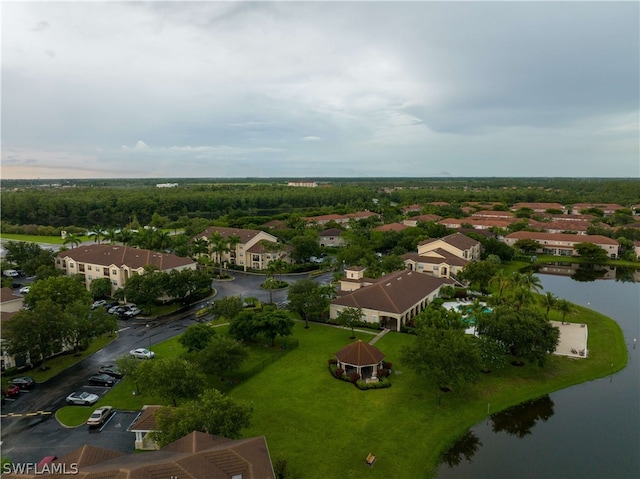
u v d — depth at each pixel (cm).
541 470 4162
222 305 7394
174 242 12512
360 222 18075
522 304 7250
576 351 6656
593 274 12512
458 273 10081
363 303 7875
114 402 5225
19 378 5666
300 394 5375
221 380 5709
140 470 2831
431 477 4028
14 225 19225
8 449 4303
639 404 5325
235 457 3148
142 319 8356
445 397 5341
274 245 12494
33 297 7438
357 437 4531
